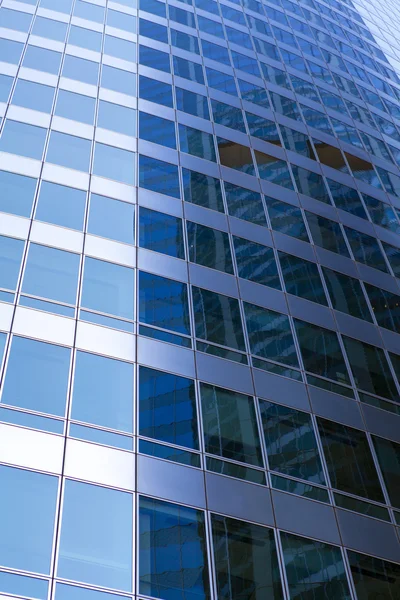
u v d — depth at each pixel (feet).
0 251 75.46
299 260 97.60
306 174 115.24
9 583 52.08
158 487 62.95
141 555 57.88
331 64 153.79
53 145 92.73
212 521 62.90
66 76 106.11
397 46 188.75
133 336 74.33
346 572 65.72
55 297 73.72
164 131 106.32
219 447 69.05
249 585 60.34
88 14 122.42
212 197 99.14
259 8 157.79
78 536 56.85
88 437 63.67
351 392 83.56
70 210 84.53
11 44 106.93
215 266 88.53
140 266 82.33
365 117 142.10
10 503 56.54
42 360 67.46
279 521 66.18
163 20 133.18
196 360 75.82
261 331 83.82
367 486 74.28
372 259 106.11
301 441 74.54
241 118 119.24
